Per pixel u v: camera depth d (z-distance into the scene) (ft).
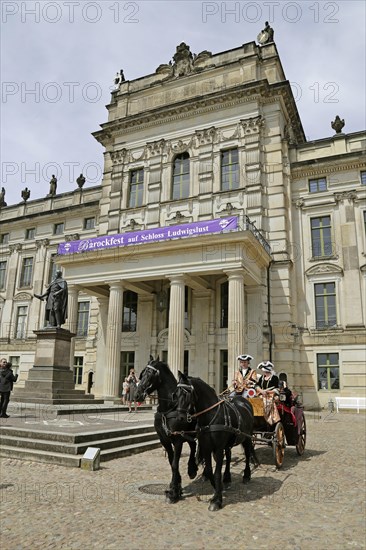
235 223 84.43
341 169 105.09
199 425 26.48
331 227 103.14
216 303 102.17
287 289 96.73
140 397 27.07
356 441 51.42
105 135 129.08
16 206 157.58
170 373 28.89
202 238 85.51
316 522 22.36
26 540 19.42
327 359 95.45
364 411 87.97
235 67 116.16
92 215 138.10
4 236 154.92
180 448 26.99
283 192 103.30
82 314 127.65
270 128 108.37
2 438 39.42
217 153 111.04
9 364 52.08
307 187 107.45
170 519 22.34
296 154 112.16
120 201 120.57
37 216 146.51
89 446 37.22
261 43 120.67
